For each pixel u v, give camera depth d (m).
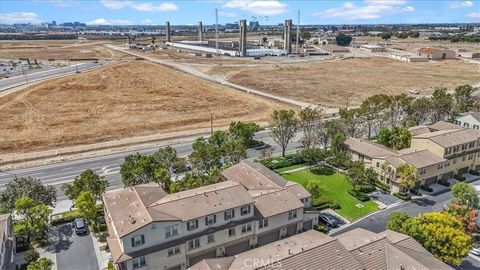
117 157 77.88
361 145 71.19
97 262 43.66
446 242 40.19
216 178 55.03
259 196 48.25
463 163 68.38
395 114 95.06
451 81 164.25
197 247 41.91
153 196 44.59
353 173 60.84
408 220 43.16
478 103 106.69
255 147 83.50
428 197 60.19
